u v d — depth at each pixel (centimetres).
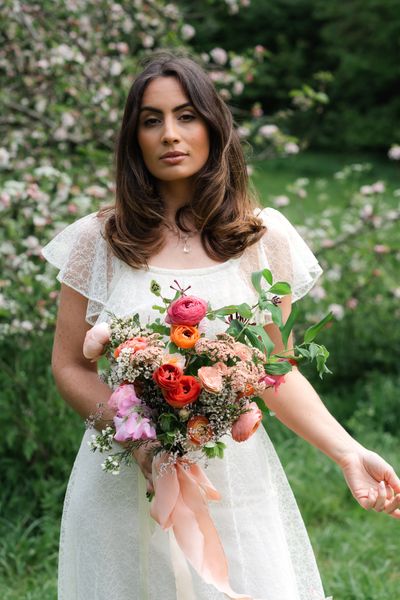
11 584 411
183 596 244
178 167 254
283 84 1934
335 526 473
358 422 589
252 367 222
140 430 221
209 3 729
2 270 482
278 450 543
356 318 673
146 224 260
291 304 253
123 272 259
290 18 1981
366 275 675
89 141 588
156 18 638
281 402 258
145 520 248
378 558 435
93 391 260
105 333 231
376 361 668
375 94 1972
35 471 476
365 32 1898
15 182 488
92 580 252
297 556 262
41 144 566
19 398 471
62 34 586
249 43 1962
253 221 263
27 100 587
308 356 233
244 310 232
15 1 566
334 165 1844
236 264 261
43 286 481
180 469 237
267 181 1656
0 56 579
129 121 258
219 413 222
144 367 222
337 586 397
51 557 425
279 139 620
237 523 251
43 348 479
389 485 243
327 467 522
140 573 248
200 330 234
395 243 693
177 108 254
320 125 1947
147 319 252
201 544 235
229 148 264
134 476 250
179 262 258
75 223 273
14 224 482
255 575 248
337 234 714
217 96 260
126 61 586
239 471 253
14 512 460
